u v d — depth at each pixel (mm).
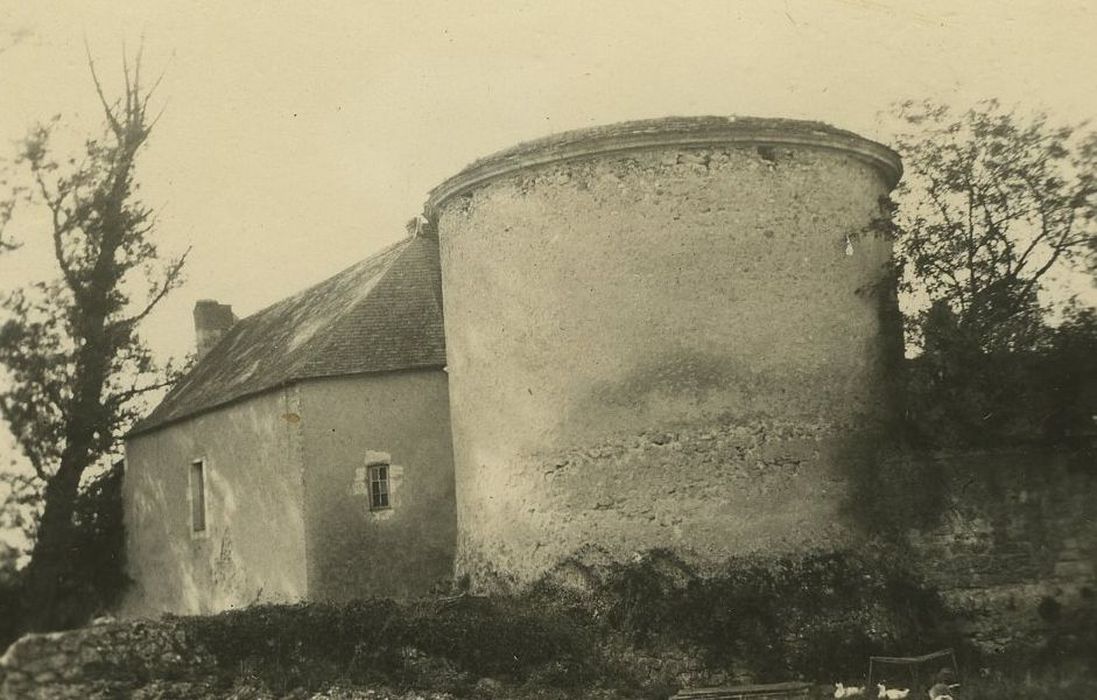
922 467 15602
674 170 15773
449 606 14812
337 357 19312
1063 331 15703
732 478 15273
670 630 14445
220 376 24578
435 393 19438
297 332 22609
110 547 26547
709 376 15484
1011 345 15562
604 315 15695
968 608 15242
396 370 19297
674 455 15320
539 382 15977
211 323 30000
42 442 27016
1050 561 15352
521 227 16281
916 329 16016
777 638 14406
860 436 16109
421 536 19000
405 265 21234
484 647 14047
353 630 13922
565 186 16000
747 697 13031
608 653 14383
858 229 16672
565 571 15383
